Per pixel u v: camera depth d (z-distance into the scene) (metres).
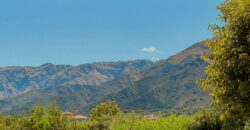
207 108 36.72
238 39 18.31
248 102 18.30
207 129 35.47
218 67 19.14
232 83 18.47
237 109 18.73
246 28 18.16
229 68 18.52
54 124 50.53
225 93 18.98
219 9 19.64
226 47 18.55
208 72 19.73
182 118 49.62
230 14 18.86
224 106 19.77
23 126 50.47
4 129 55.22
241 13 18.08
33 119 50.09
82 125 60.47
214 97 20.28
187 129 37.41
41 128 49.72
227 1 19.66
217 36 19.72
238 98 18.53
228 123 30.02
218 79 19.25
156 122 52.41
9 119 60.75
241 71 17.97
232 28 18.64
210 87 20.14
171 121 49.84
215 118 35.16
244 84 17.80
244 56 17.58
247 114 18.61
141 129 52.56
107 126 61.94
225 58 18.62
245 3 18.12
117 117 59.19
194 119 36.88
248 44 18.08
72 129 58.03
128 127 54.31
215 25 19.78
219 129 34.56
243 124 29.14
